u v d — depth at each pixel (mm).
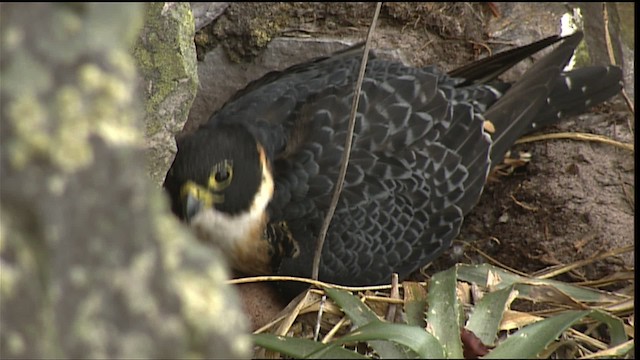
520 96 8438
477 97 8453
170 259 3109
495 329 6086
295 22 9188
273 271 7453
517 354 5477
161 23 5844
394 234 7711
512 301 6645
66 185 2893
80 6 2994
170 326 3080
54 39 2926
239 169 7098
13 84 2891
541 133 9023
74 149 2893
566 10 9875
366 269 7629
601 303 6715
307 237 7426
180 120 6148
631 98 9445
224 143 7074
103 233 2953
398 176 7723
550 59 8617
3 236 2918
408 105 7879
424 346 5402
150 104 5941
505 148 8289
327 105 7734
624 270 7801
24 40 2912
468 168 8047
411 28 9422
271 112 7812
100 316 2992
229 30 8961
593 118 9188
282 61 9078
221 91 9070
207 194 6977
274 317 6832
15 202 2902
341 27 9297
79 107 2920
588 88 8766
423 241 7977
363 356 5488
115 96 2975
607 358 5832
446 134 7996
